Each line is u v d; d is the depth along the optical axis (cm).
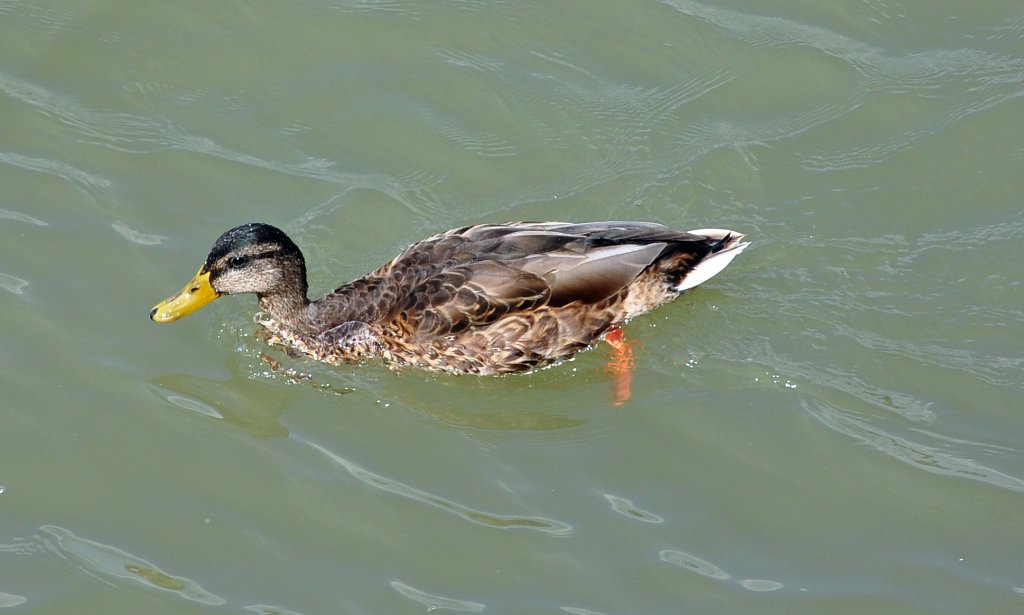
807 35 1866
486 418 1471
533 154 1736
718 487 1359
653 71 1833
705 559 1277
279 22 1891
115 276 1578
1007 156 1700
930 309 1527
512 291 1466
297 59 1847
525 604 1230
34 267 1578
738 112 1778
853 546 1288
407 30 1886
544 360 1518
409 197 1684
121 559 1273
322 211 1664
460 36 1878
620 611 1223
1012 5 1875
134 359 1502
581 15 1905
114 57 1834
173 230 1633
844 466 1372
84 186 1673
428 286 1476
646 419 1449
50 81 1800
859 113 1766
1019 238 1597
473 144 1748
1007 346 1480
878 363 1474
